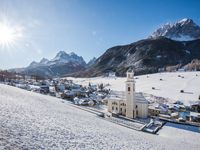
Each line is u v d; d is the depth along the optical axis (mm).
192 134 52531
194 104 94812
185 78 183375
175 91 138875
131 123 58406
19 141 12484
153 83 174125
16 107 23484
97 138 19641
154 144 25750
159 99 114188
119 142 20625
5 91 38344
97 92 143750
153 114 79125
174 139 42469
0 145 11039
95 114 62281
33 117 20750
